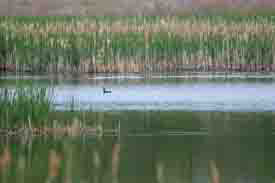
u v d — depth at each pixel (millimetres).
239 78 83812
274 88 74688
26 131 50312
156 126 53812
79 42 91250
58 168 38156
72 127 50750
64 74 90750
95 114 59031
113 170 38438
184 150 45219
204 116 58625
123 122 55594
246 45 91625
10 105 50781
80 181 36938
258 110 61844
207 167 40688
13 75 89250
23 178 37344
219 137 49438
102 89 75688
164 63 91312
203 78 84312
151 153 44312
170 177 38344
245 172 39781
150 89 75312
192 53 91500
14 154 43500
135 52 90875
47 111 51125
